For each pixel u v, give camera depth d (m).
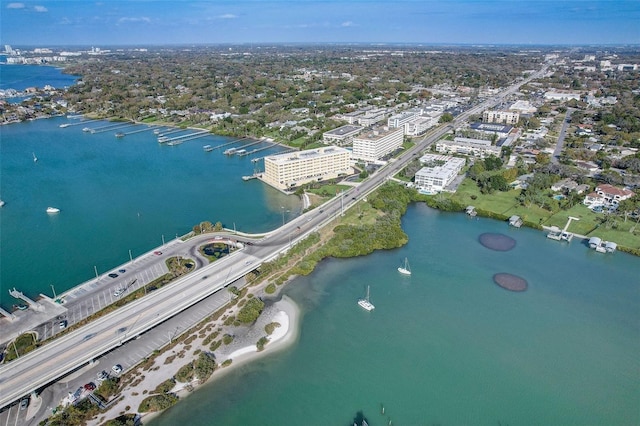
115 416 125.69
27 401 129.38
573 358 157.75
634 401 139.50
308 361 152.38
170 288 184.62
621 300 193.12
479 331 171.38
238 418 129.12
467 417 132.12
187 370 139.75
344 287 199.38
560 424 130.75
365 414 132.12
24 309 171.38
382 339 165.00
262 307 177.50
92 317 165.38
